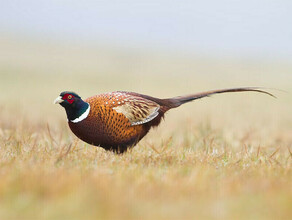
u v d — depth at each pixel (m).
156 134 21.27
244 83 58.34
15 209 8.74
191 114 33.25
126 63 74.62
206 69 72.62
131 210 8.76
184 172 11.48
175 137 20.78
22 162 11.91
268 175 11.57
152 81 57.12
